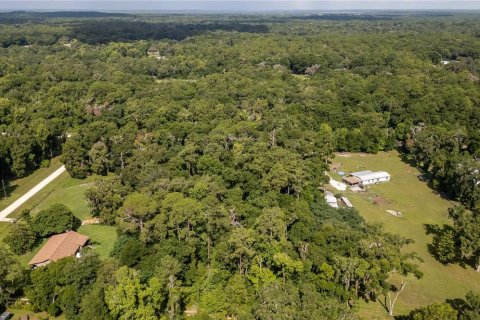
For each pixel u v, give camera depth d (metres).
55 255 69.94
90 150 109.88
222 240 68.12
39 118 127.75
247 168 93.62
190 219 67.81
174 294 59.09
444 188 105.62
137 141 116.12
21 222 78.75
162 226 68.00
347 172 117.94
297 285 62.34
